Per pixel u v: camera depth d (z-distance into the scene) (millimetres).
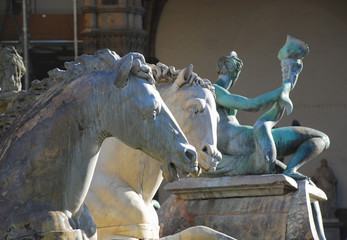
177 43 46406
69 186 5594
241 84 46094
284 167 10344
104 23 41562
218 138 10023
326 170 43625
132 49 41719
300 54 10039
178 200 10055
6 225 5359
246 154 9938
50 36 41719
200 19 46531
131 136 5656
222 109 10234
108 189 7586
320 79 45938
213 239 6484
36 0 41625
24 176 5488
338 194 43844
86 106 5633
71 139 5602
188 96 7523
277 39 46406
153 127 5645
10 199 5430
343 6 46406
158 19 46375
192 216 9867
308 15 46375
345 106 45594
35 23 41625
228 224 9672
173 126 5695
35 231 5352
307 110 45688
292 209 9469
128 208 7539
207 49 46438
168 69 7750
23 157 5531
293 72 10055
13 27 41156
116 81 5594
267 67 46094
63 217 5469
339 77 45938
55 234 5340
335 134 45312
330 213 43188
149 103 5613
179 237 6551
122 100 5621
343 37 46219
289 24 46406
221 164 9883
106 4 41562
